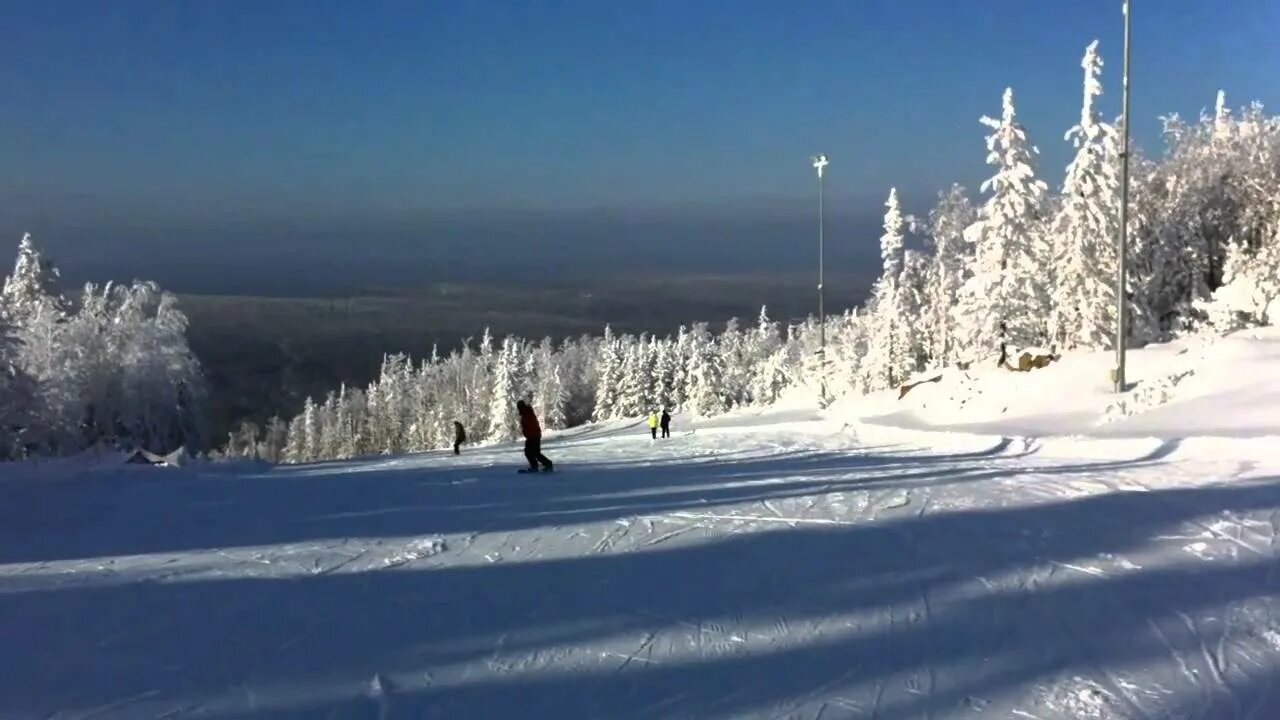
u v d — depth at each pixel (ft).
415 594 27.96
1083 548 31.73
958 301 131.13
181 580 29.78
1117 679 20.26
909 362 162.81
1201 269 126.41
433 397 406.00
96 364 139.03
